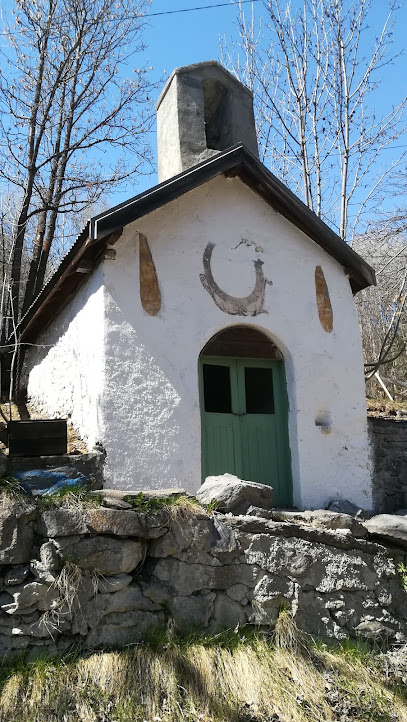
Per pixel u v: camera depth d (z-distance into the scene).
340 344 8.74
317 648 5.59
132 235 7.78
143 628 5.26
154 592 5.36
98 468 6.86
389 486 8.62
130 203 7.30
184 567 5.52
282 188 8.45
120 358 7.33
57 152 14.39
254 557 5.73
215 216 8.41
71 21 14.02
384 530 6.52
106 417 7.09
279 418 8.43
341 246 8.80
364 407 8.67
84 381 7.89
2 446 7.20
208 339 7.95
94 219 7.04
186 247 8.09
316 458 8.19
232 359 8.39
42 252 14.01
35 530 5.29
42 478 5.66
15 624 4.98
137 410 7.27
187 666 5.05
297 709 4.94
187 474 7.36
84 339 8.04
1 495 5.28
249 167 8.27
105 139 14.59
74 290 8.78
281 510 7.78
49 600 5.07
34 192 14.41
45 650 4.98
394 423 8.93
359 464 8.43
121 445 7.08
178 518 5.60
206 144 10.07
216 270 8.21
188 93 9.63
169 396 7.50
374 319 18.64
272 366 8.57
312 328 8.62
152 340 7.57
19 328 11.41
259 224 8.68
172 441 7.36
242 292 8.30
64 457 5.94
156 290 7.76
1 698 4.60
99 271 7.66
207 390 8.26
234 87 10.23
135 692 4.82
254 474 8.12
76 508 5.29
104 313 7.39
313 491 8.05
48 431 5.98
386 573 6.23
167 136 9.84
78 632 5.07
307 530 5.97
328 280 8.93
